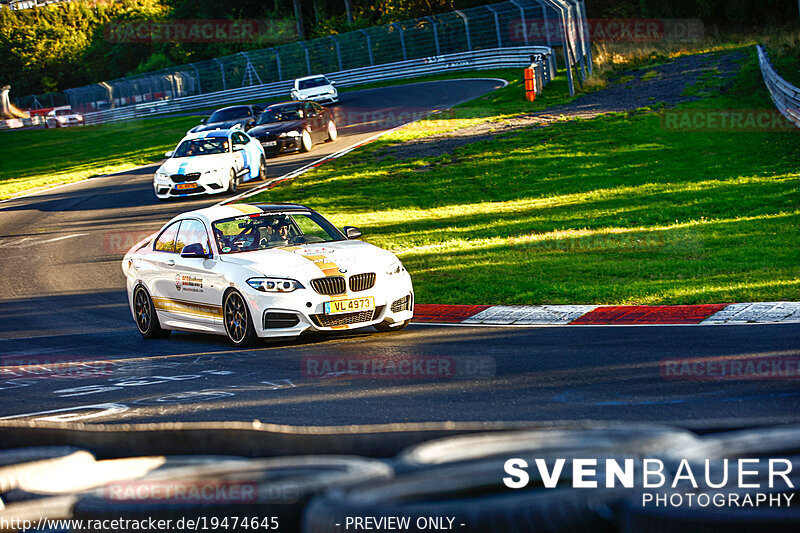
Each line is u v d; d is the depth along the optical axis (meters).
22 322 30.36
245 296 22.50
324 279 22.48
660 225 39.41
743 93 73.06
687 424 6.22
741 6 107.81
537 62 92.75
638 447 4.39
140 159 90.00
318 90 106.06
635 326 21.47
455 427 5.22
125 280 37.84
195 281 24.33
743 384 14.37
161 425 5.61
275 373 18.58
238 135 62.50
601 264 31.88
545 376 16.16
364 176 60.62
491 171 57.97
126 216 55.41
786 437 4.43
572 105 80.06
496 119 78.00
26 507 4.89
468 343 20.81
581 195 48.97
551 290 27.44
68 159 99.56
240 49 199.25
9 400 17.30
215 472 4.67
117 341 25.88
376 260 23.61
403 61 135.62
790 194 43.00
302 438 5.22
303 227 25.98
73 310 32.22
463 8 151.50
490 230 41.72
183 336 26.39
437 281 31.30
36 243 49.19
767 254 30.84
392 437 5.20
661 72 89.56
